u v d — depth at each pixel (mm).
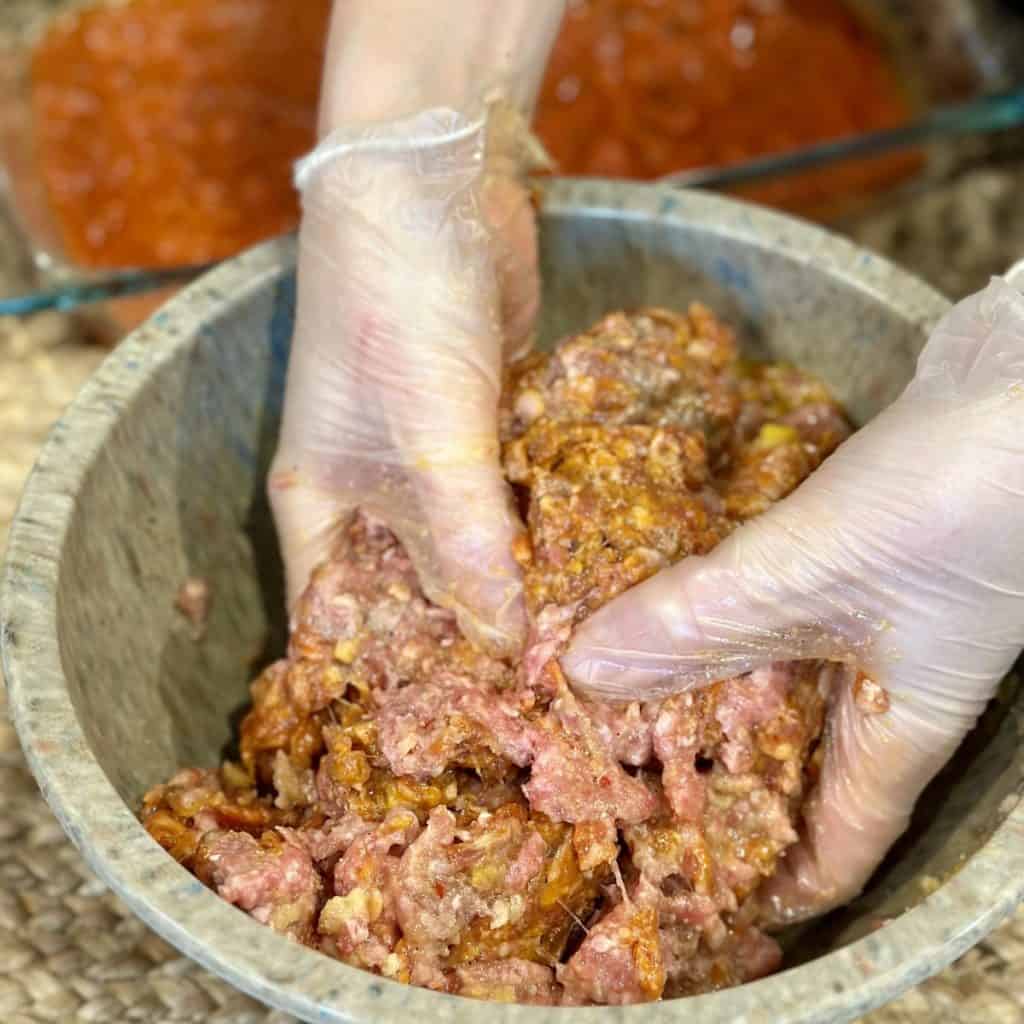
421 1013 508
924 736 584
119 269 823
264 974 514
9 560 576
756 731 588
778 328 680
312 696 604
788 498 581
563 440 607
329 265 614
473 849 563
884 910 584
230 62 901
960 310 583
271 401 668
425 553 609
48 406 788
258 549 679
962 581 561
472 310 613
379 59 623
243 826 592
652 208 671
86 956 632
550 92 891
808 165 842
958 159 941
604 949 557
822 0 960
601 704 580
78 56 907
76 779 540
